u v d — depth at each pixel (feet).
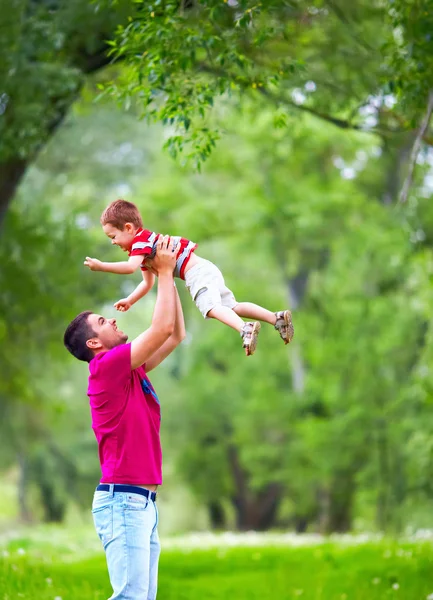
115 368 20.07
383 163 102.63
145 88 31.91
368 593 34.45
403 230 69.26
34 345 76.95
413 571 38.34
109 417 20.21
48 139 50.42
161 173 116.78
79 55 46.68
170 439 130.31
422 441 78.28
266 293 126.21
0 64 40.88
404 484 88.07
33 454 131.95
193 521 149.28
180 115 31.71
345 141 96.37
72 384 127.24
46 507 141.28
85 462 137.39
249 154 104.88
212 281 22.12
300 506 112.27
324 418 99.71
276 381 118.42
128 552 19.84
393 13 35.83
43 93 42.24
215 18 31.99
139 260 21.13
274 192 103.91
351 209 105.40
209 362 131.13
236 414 121.29
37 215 70.85
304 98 47.50
